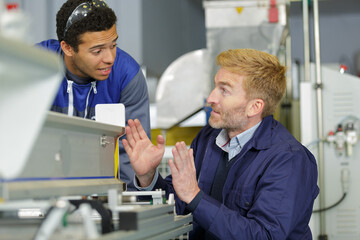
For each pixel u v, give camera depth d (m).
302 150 1.57
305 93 2.89
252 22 3.16
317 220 2.90
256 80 1.57
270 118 1.66
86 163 1.21
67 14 1.64
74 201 1.05
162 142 1.54
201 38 6.66
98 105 1.43
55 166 1.06
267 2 3.14
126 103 1.97
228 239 1.38
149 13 4.90
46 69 0.73
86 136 1.21
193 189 1.41
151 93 5.27
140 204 1.31
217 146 1.71
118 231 0.97
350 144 2.86
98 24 1.60
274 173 1.48
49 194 1.00
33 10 4.61
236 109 1.59
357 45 5.78
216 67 3.18
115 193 1.06
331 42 5.82
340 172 2.90
